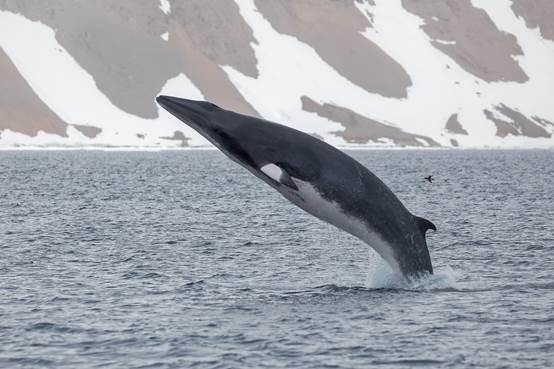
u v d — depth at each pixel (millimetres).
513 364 78688
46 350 84312
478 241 170500
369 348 84188
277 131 95375
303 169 94000
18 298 109938
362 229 97812
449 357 81000
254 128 94938
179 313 100375
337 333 89750
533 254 151125
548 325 92188
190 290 115938
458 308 100375
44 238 175125
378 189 98125
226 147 94500
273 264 142000
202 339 87938
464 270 132750
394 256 101250
